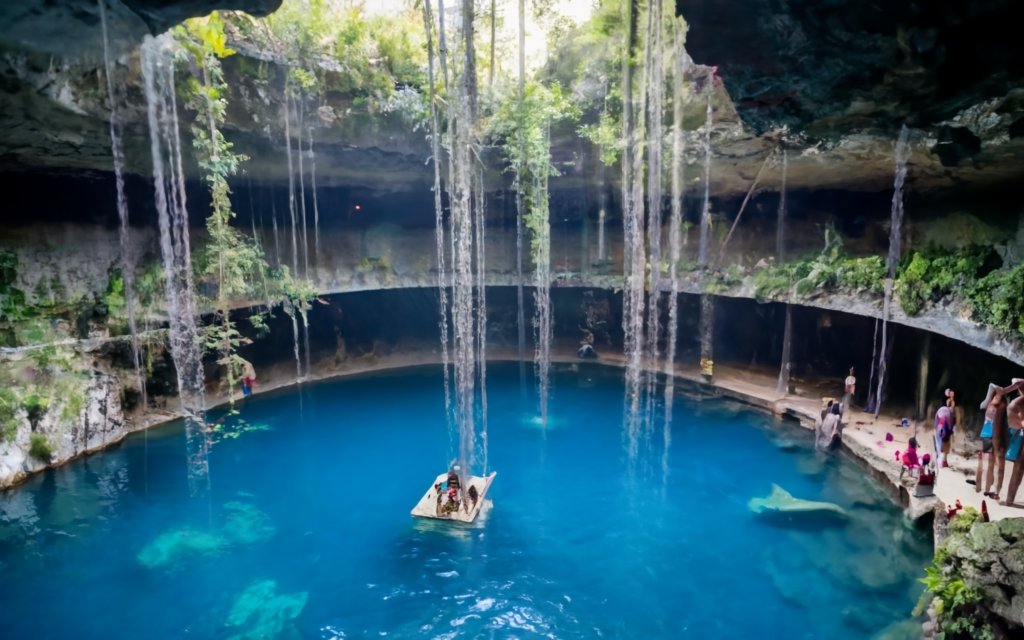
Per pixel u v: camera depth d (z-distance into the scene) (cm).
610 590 1077
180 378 1792
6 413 1439
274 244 2277
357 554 1184
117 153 1288
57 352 1597
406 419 1961
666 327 2550
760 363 2358
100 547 1201
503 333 2811
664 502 1381
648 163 1911
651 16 1428
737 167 1839
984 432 1064
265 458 1641
